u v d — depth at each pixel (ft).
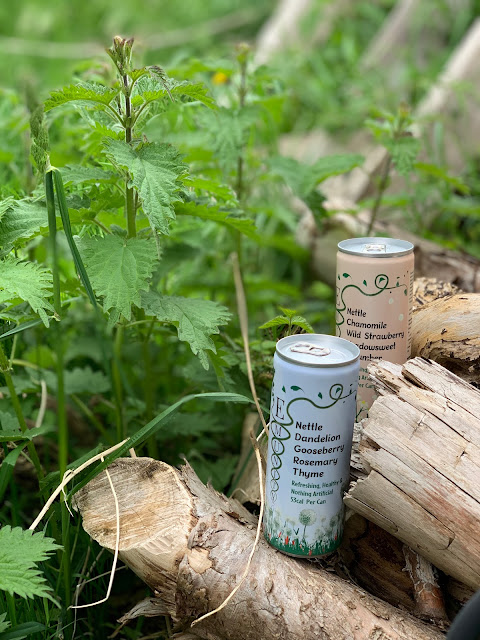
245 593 1.44
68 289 1.76
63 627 1.60
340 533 1.55
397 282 1.66
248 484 1.88
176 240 2.37
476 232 3.43
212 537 1.48
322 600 1.44
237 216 1.94
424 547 1.49
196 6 6.27
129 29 6.12
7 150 2.65
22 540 1.43
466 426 1.47
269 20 5.93
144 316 1.88
